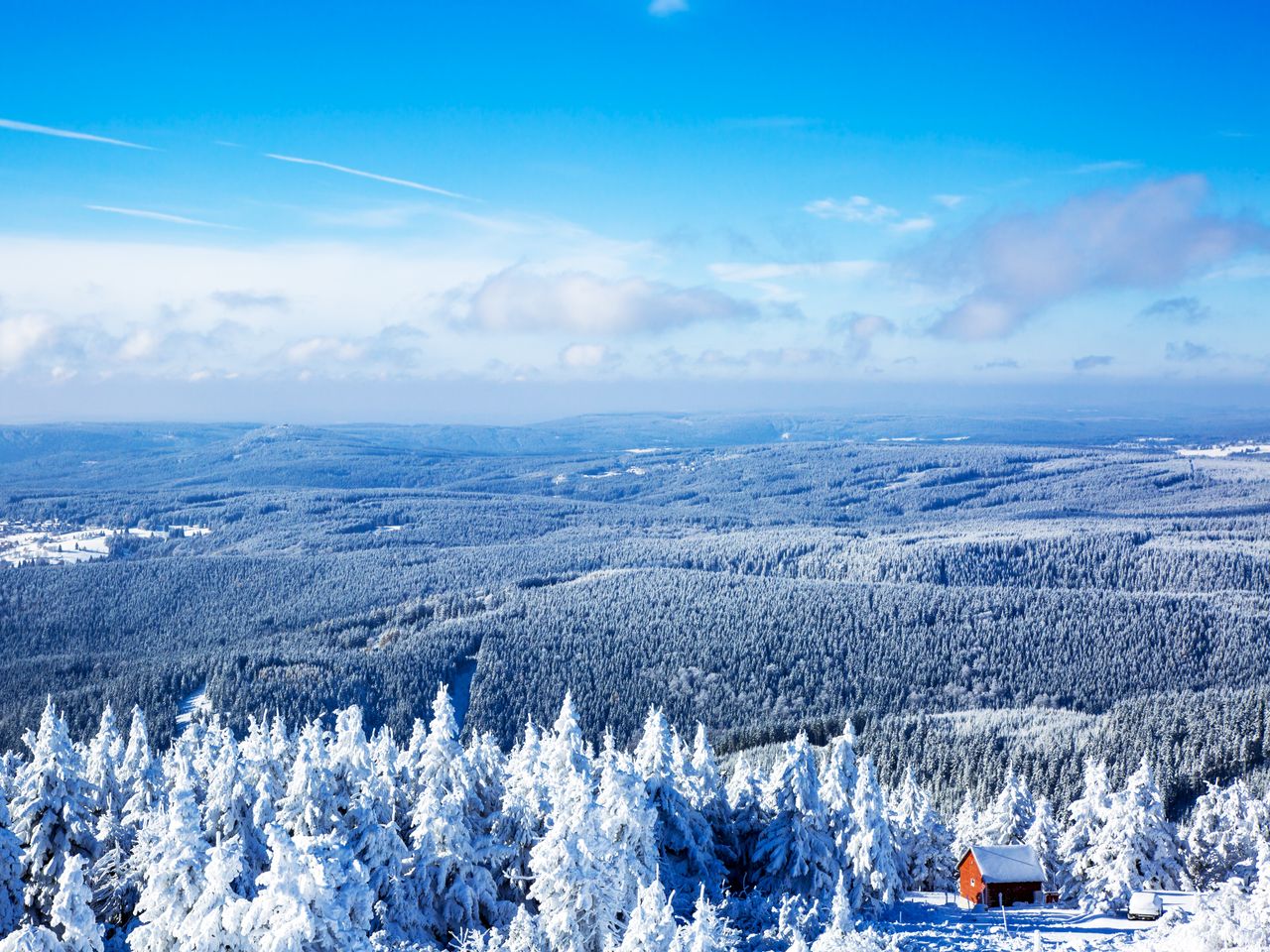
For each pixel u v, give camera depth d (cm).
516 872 5528
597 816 5028
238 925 3484
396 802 5819
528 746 6147
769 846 6378
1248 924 4772
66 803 5084
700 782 6912
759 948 5500
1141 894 6575
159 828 4622
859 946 4672
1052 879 8031
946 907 6962
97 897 4975
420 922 5025
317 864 3534
